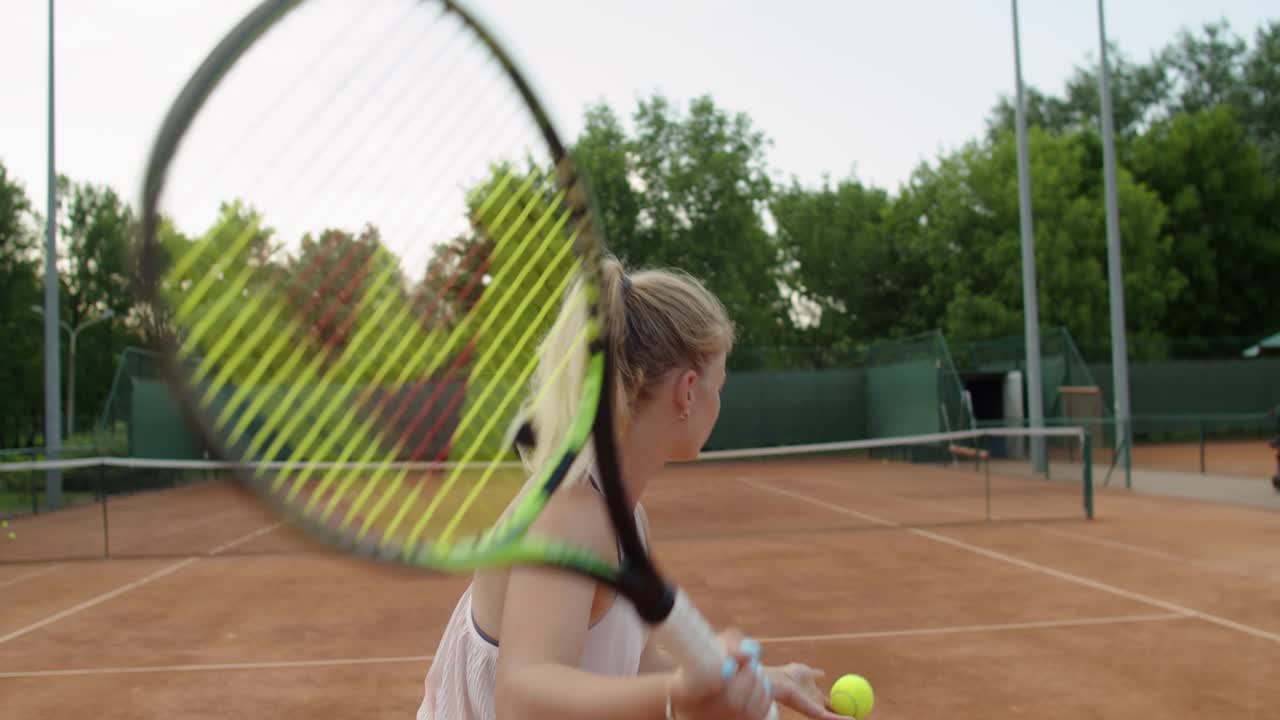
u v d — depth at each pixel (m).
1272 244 37.88
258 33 0.75
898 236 39.00
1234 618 5.63
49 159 14.71
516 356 1.16
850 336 39.72
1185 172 38.28
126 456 16.11
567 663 1.08
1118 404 14.69
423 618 6.05
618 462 1.13
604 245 1.20
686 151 31.83
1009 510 11.57
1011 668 4.68
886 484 16.06
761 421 25.00
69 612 6.43
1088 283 33.12
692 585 6.94
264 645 5.41
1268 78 44.53
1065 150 36.22
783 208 40.06
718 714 1.08
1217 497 12.62
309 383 0.89
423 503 1.04
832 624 5.64
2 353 33.78
